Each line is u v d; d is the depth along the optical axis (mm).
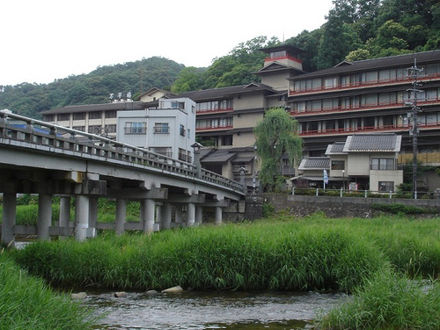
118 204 33688
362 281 16969
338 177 63688
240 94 82812
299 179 64250
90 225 33719
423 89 68312
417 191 56562
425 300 11961
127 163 29547
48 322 9641
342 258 18109
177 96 90250
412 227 31000
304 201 53969
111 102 100500
